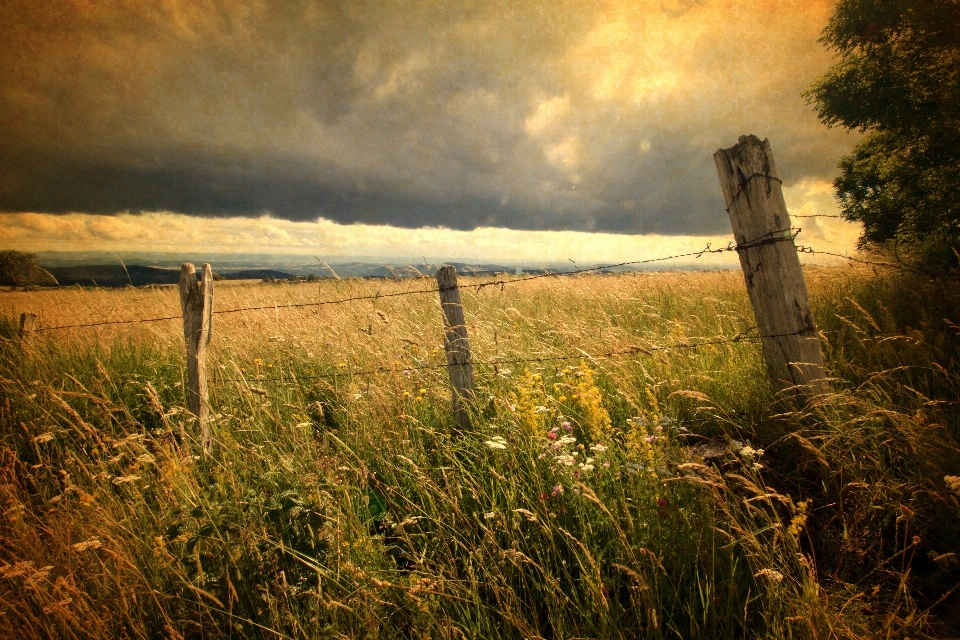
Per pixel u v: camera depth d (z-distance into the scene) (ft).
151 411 13.94
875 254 23.09
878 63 24.29
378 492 10.46
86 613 7.00
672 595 7.08
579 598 7.37
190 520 8.10
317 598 6.94
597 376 14.05
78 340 19.33
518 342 17.48
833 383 12.25
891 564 7.69
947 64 22.27
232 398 14.05
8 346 17.70
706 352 15.34
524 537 8.18
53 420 13.15
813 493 9.21
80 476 10.50
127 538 8.55
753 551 7.36
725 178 12.00
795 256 11.39
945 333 12.85
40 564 8.02
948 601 6.86
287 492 7.97
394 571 7.88
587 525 8.16
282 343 17.83
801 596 6.70
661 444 9.34
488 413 12.91
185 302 12.89
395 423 12.21
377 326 17.80
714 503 7.89
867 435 9.61
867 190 33.47
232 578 7.45
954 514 7.74
